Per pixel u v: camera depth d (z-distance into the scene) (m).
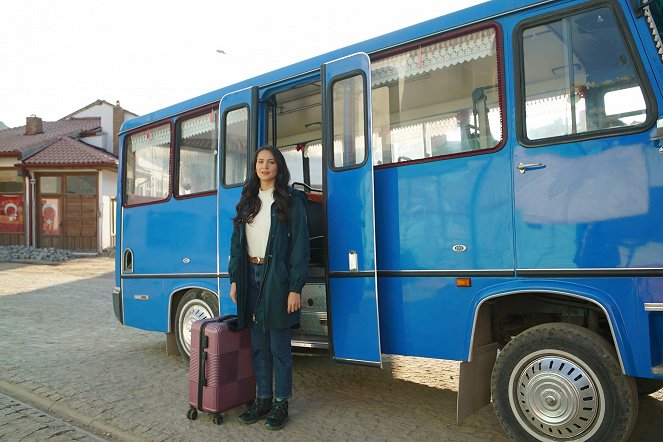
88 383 5.32
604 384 3.28
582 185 3.41
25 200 23.34
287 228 4.20
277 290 4.10
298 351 5.04
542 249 3.53
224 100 5.72
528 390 3.57
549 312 3.92
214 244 5.73
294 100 5.90
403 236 4.20
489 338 4.03
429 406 4.63
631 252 3.21
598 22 3.44
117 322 8.85
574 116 3.50
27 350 6.80
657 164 3.17
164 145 6.54
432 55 4.20
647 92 3.23
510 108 3.73
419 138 4.25
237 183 5.51
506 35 3.79
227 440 3.89
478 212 3.83
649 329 3.14
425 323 4.04
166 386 5.23
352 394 5.01
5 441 3.89
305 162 6.79
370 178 4.31
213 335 4.24
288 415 4.39
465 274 3.86
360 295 4.32
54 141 25.31
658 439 3.78
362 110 4.46
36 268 18.78
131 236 6.87
